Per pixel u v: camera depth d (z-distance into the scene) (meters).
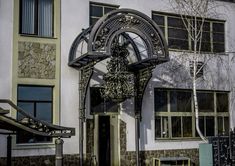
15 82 15.73
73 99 16.64
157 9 19.11
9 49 15.78
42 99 16.28
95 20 17.69
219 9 20.84
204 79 19.91
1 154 15.16
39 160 15.73
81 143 16.30
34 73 16.08
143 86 17.31
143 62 16.41
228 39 20.97
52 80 16.36
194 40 19.06
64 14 16.89
